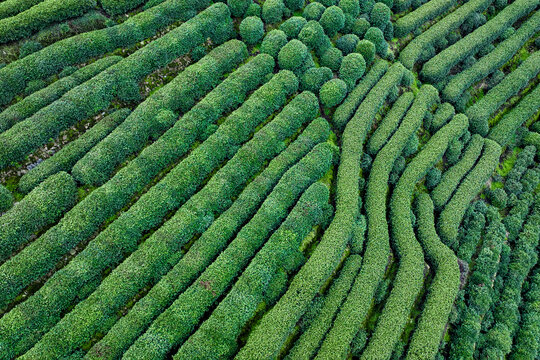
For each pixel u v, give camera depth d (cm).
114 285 2181
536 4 4634
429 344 2416
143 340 2038
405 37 4044
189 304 2172
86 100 2662
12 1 2928
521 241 3231
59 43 2811
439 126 3566
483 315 2781
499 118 4016
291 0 3556
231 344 2136
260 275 2322
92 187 2502
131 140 2638
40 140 2495
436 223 3114
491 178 3591
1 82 2591
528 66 4225
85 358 1972
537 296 2997
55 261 2234
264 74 3191
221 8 3291
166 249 2347
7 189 2331
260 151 2806
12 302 2108
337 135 3225
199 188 2692
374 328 2462
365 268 2614
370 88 3450
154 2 3228
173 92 2873
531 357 2670
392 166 3153
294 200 2705
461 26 4322
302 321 2361
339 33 3684
